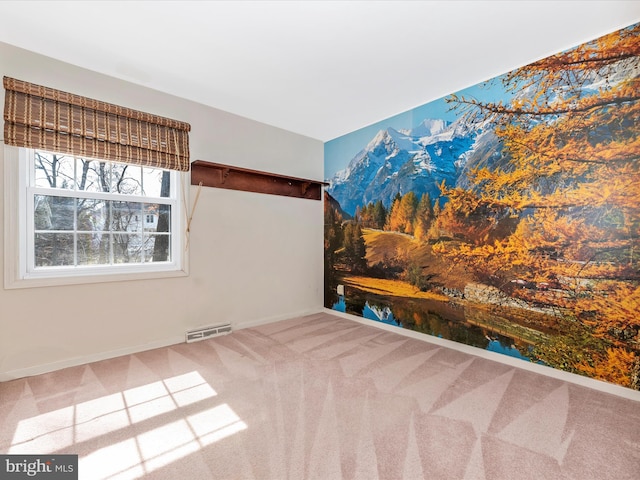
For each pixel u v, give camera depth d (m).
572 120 2.04
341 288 3.80
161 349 2.58
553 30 1.89
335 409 1.69
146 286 2.55
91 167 2.36
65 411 1.65
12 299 1.99
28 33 1.88
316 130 3.64
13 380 1.98
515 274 2.30
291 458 1.31
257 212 3.34
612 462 1.30
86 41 1.97
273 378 2.05
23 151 2.06
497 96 2.41
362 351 2.57
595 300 1.95
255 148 3.32
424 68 2.32
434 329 2.81
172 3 1.64
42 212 2.15
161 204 2.72
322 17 1.76
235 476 1.20
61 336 2.17
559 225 2.10
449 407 1.72
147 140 2.50
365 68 2.32
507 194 2.35
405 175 3.07
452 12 1.72
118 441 1.41
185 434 1.46
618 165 1.86
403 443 1.41
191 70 2.33
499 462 1.30
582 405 1.75
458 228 2.65
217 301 3.01
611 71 1.89
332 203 3.94
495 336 2.41
